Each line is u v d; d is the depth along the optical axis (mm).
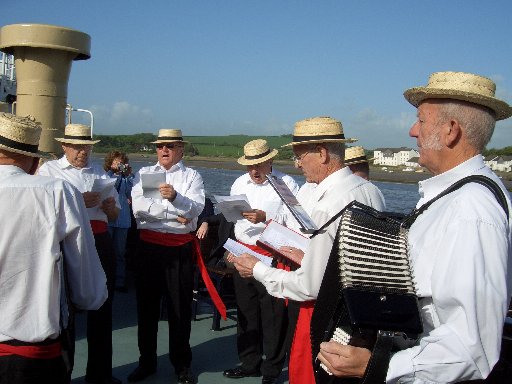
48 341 2617
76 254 2723
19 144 2715
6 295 2543
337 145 3094
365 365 1808
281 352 4781
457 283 1694
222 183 22859
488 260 1714
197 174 5020
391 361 1752
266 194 5133
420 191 2098
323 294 2092
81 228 2713
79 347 5273
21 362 2549
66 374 2729
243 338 4953
